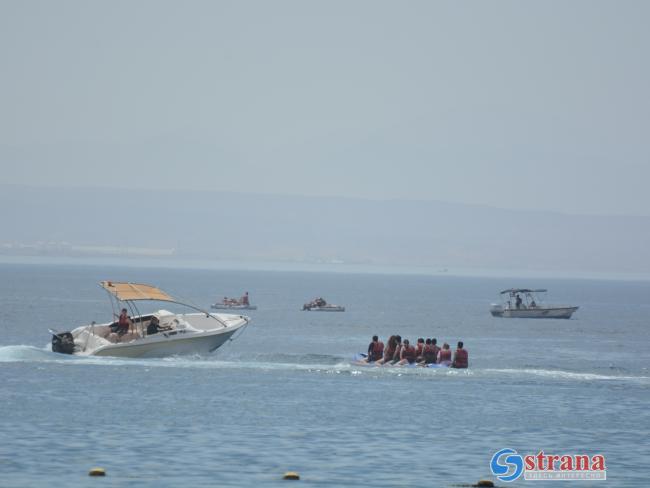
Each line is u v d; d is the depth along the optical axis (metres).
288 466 121.38
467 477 119.31
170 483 111.62
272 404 165.38
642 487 117.12
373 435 142.25
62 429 139.38
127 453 125.81
